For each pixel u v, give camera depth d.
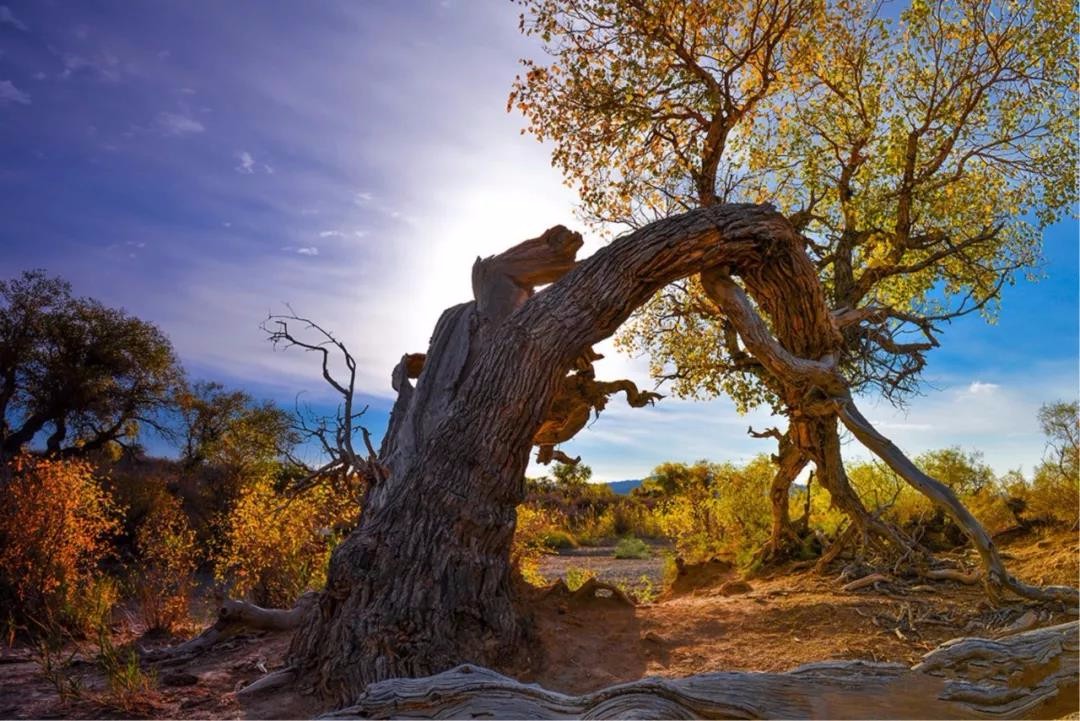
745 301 8.70
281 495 9.91
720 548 14.29
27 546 9.77
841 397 8.84
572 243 9.17
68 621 9.32
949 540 11.45
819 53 10.88
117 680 5.95
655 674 6.18
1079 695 4.02
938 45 11.12
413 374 9.83
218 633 7.71
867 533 9.74
